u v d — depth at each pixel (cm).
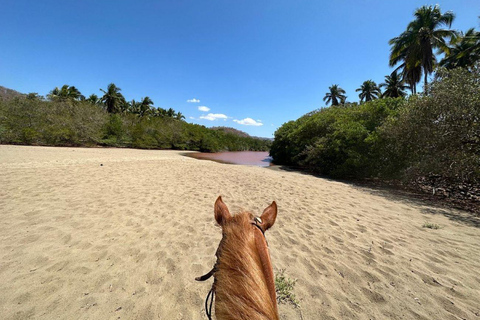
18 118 2345
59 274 261
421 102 816
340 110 1875
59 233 370
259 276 83
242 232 102
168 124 4309
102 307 213
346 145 1308
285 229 442
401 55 2266
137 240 364
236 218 116
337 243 386
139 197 610
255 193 733
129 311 210
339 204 643
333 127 1516
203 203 594
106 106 4603
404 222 508
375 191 891
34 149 1772
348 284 270
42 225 396
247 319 67
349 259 331
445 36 1966
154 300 227
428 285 270
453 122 734
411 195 827
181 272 278
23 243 330
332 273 293
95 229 396
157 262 299
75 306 213
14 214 435
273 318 70
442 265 317
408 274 292
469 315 220
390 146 1052
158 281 258
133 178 867
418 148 899
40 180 706
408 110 872
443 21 1933
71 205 508
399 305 235
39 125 2445
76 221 423
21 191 579
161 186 765
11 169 835
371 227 466
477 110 666
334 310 225
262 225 126
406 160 983
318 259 329
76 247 328
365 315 220
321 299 242
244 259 86
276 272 292
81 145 2872
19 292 227
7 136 2184
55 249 319
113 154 1928
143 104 5416
